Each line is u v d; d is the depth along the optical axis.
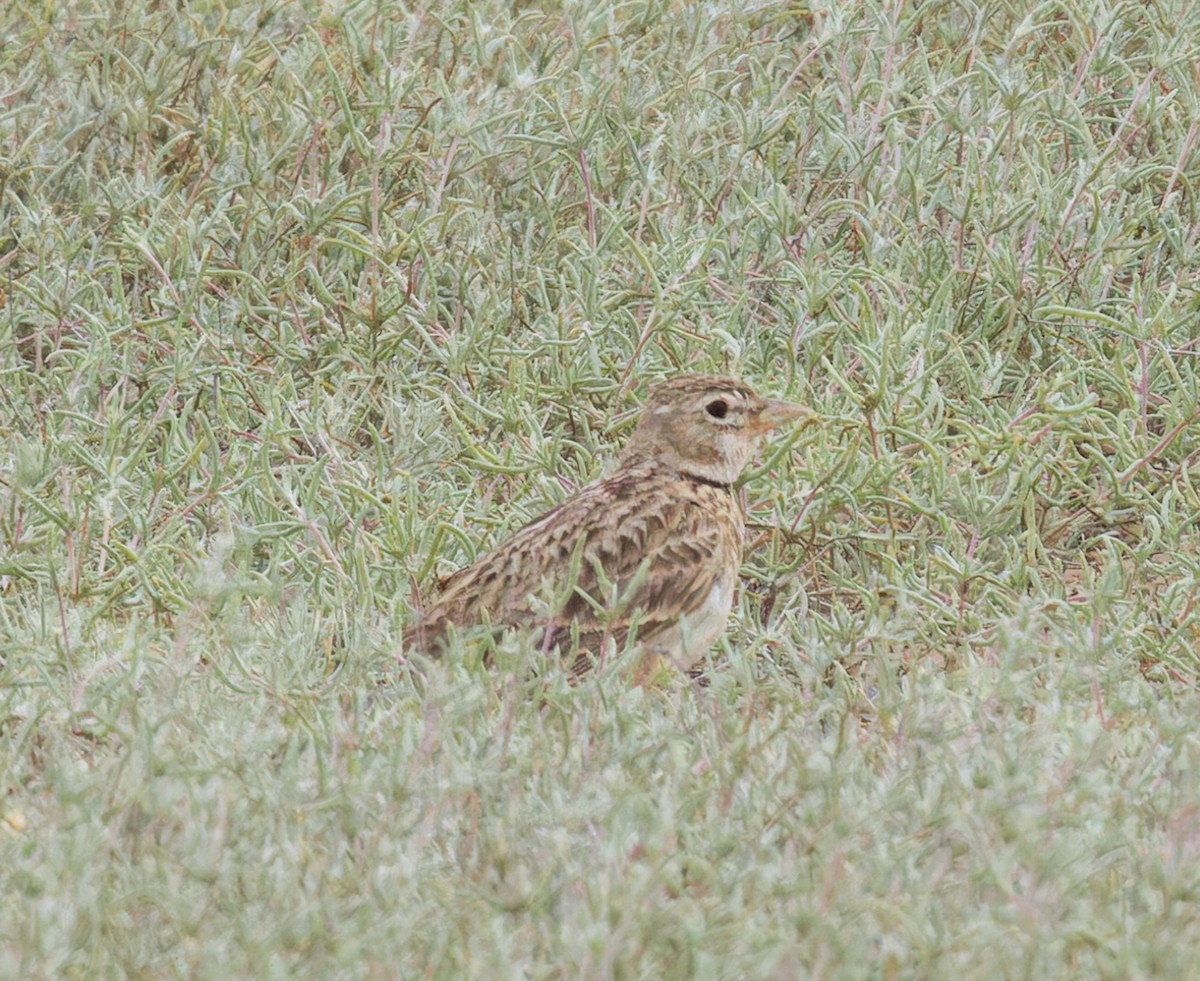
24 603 10.95
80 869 7.15
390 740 8.50
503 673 8.95
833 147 14.55
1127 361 13.20
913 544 11.84
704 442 10.75
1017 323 13.51
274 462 12.88
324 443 12.27
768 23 16.64
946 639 10.73
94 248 13.99
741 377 12.70
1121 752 8.70
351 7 15.41
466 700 8.32
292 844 7.57
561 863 7.47
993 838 7.49
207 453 12.59
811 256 13.65
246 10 15.77
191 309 13.12
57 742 8.68
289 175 14.81
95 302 13.82
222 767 8.10
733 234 14.20
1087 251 13.63
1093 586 10.88
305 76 15.09
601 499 10.54
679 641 10.44
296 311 13.55
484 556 10.99
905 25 14.91
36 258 14.05
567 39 15.83
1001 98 14.30
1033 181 13.98
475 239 13.95
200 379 13.18
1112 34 14.98
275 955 6.75
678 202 14.61
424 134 14.98
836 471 11.73
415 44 15.75
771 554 11.66
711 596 10.54
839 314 13.18
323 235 14.24
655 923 6.85
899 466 11.72
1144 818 8.15
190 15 15.54
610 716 8.70
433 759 8.37
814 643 9.95
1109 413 12.36
